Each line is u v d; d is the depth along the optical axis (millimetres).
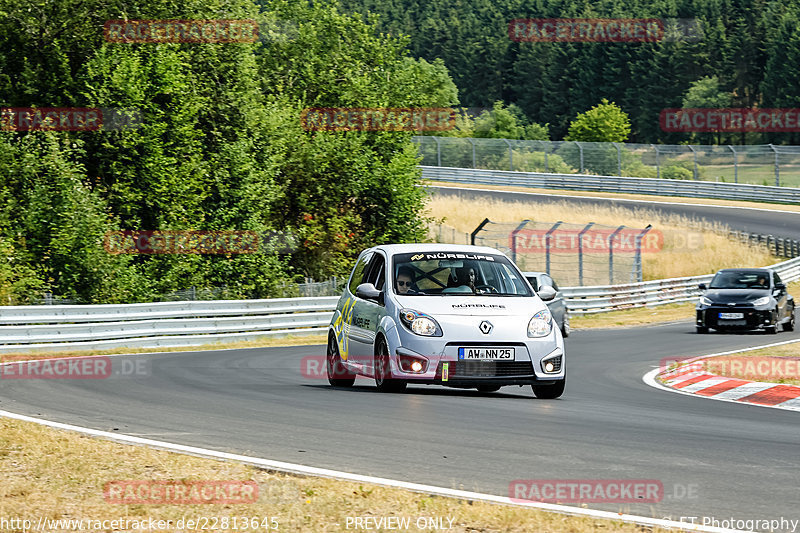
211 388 39656
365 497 20016
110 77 91125
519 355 35500
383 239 118000
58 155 86625
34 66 94375
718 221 173000
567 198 199125
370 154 118125
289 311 79625
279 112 108562
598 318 102312
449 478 22094
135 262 93000
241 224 98750
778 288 79312
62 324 65688
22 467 22875
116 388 39562
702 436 28766
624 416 33156
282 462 23688
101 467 22844
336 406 33406
